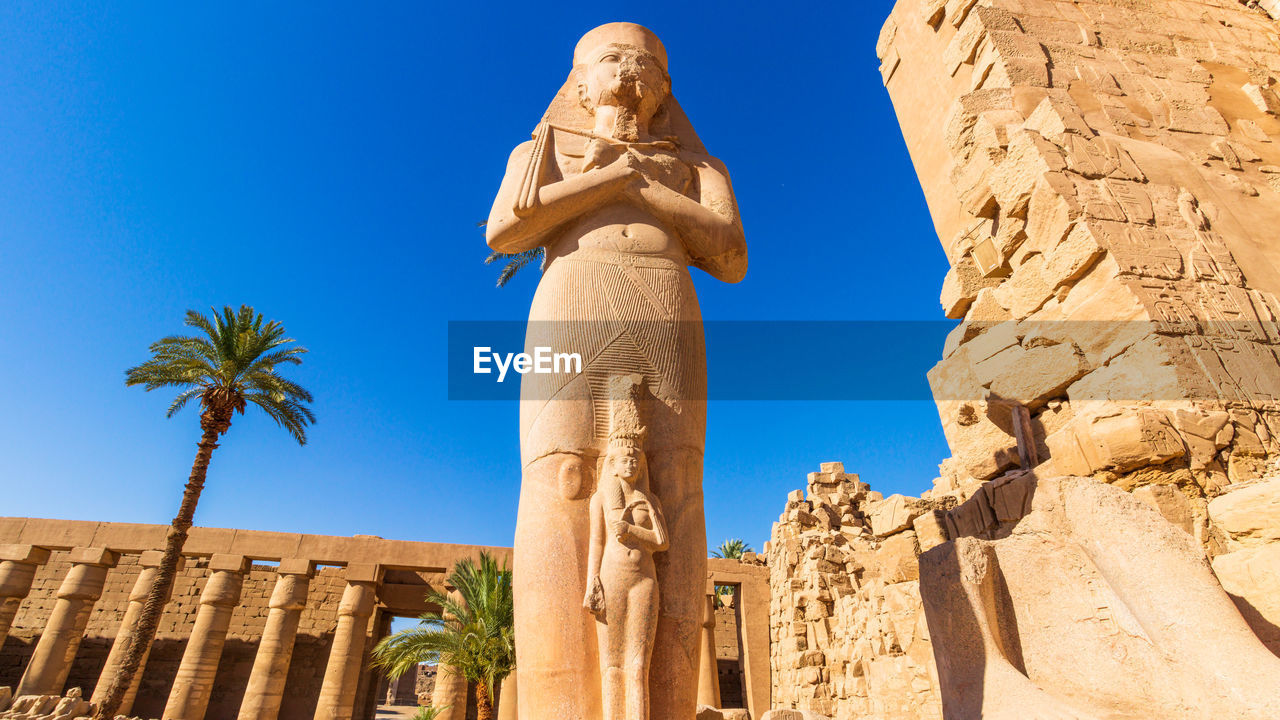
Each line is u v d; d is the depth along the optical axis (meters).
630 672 2.17
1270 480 3.10
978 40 5.63
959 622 2.59
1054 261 4.41
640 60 3.47
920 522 4.69
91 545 20.53
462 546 21.86
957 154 5.33
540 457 2.55
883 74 7.17
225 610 19.62
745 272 3.36
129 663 14.18
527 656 2.32
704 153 3.60
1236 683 2.04
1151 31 5.96
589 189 3.00
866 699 11.80
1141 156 4.80
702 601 2.47
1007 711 2.23
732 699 23.56
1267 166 5.07
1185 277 4.13
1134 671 2.27
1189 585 2.28
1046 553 2.63
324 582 23.28
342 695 19.03
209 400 16.14
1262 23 6.32
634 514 2.36
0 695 16.80
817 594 16.00
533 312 2.91
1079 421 3.72
